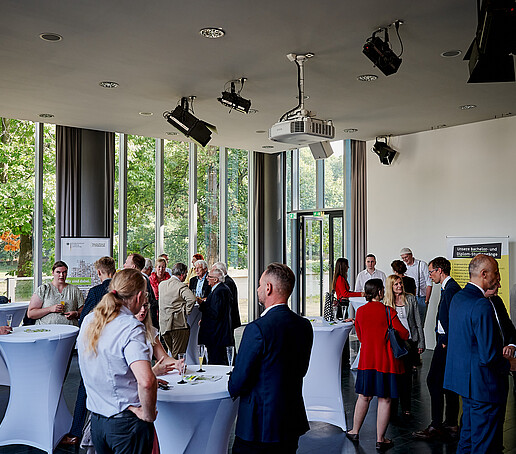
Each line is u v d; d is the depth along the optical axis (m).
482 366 3.34
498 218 7.73
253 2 3.89
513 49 3.28
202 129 6.39
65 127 8.41
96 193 8.72
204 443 3.07
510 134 7.61
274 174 11.39
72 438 4.56
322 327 4.93
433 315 8.50
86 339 2.59
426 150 8.57
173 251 10.01
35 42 4.64
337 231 10.47
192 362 6.99
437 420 4.72
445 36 4.55
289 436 2.62
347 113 7.28
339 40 4.63
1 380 6.28
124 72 5.46
